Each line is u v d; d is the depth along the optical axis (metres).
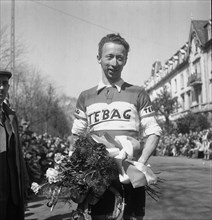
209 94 35.12
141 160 2.31
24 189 3.31
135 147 2.30
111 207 2.29
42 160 9.26
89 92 2.56
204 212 5.35
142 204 2.38
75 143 2.30
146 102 2.47
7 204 3.15
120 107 2.41
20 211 3.19
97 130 2.42
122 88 2.47
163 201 6.25
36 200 7.00
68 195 2.23
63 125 50.56
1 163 3.09
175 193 7.06
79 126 2.57
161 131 2.46
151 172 2.29
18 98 28.52
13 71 21.50
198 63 37.75
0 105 3.23
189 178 9.59
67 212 5.73
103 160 2.18
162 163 15.96
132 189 2.36
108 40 2.45
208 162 15.77
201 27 38.03
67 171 2.21
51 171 2.24
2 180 3.07
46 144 10.31
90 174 2.18
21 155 3.30
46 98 35.06
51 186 2.26
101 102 2.46
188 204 5.96
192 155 20.23
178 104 41.22
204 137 19.23
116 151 2.24
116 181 2.30
